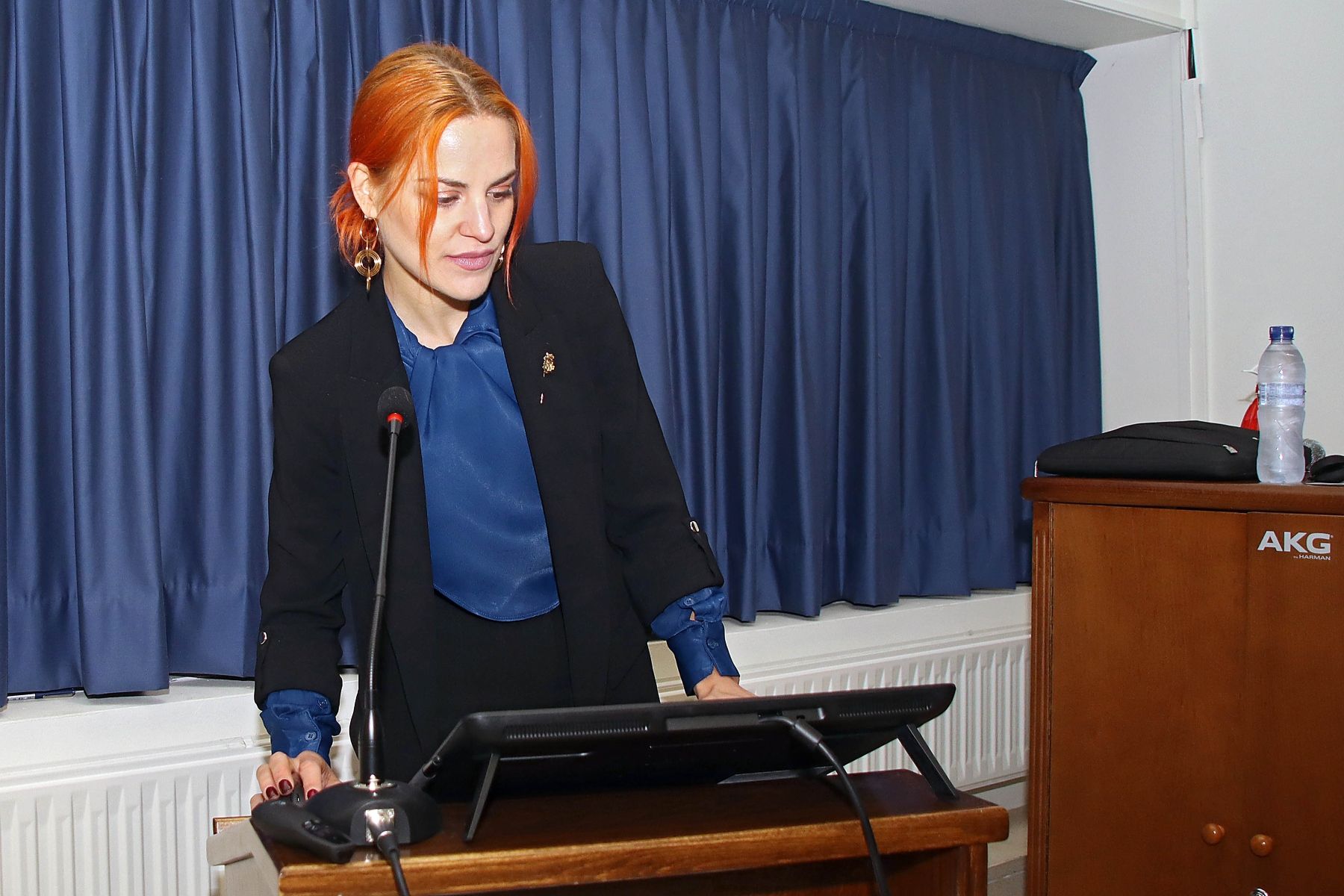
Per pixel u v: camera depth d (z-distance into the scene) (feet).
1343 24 9.34
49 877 5.97
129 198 6.28
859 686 8.90
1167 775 5.83
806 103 8.98
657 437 4.46
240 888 3.09
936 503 9.75
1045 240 10.41
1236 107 10.03
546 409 4.16
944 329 9.70
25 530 6.27
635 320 7.96
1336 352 9.44
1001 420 10.07
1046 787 6.31
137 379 6.28
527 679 4.25
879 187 9.39
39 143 6.21
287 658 3.95
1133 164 10.62
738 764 3.18
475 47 7.29
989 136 10.20
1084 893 6.14
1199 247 10.27
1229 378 10.18
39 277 6.26
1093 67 10.79
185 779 6.35
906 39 9.67
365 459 4.00
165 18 6.49
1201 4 10.19
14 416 6.24
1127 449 6.08
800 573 8.81
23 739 6.04
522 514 4.21
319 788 3.58
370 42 7.11
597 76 7.84
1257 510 5.50
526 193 3.90
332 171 6.89
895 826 2.89
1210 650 5.68
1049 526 6.31
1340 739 5.23
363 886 2.48
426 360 4.18
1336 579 5.25
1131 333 10.72
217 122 6.56
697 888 2.93
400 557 3.99
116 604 6.22
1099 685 6.08
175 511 6.64
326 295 6.89
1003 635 9.84
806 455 8.79
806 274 8.93
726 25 8.61
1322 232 9.51
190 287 6.64
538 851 2.59
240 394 6.66
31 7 6.15
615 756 2.90
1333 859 5.26
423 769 2.93
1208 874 5.69
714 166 8.48
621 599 4.35
